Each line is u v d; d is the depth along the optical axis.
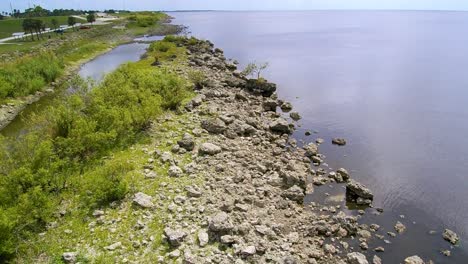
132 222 20.30
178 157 28.64
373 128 43.91
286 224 22.92
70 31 151.12
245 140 35.19
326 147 37.66
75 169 26.20
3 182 21.94
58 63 73.62
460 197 28.09
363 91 62.59
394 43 135.12
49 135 29.16
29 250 18.33
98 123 31.78
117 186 22.44
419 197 28.02
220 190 24.25
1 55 86.25
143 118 33.47
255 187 26.16
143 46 117.88
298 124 45.06
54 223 20.45
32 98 57.19
